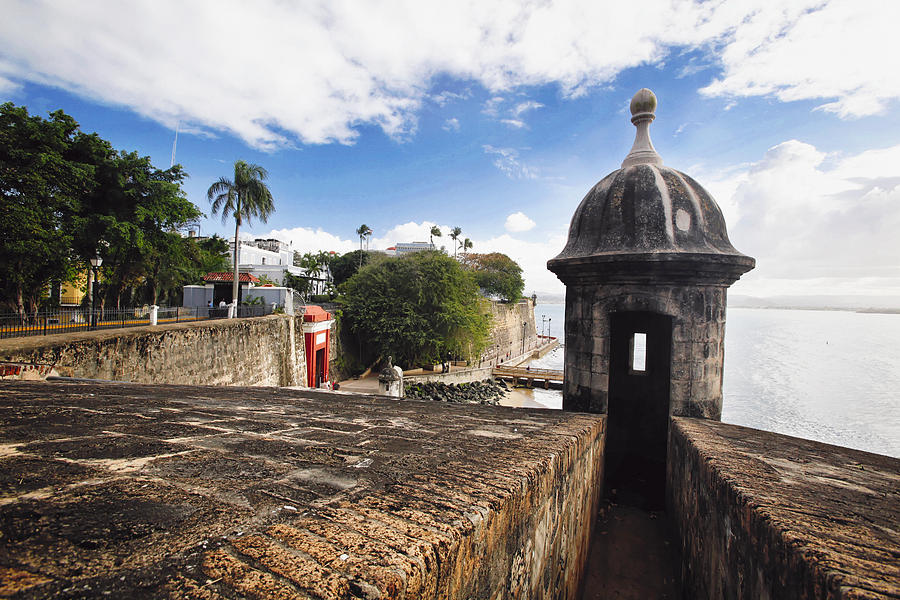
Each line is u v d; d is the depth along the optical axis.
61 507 1.19
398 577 0.91
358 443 2.32
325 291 52.94
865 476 2.63
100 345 9.89
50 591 0.77
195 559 0.95
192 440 2.11
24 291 17.81
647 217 5.59
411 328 30.89
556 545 2.57
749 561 1.96
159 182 21.11
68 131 18.80
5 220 14.55
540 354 64.69
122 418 2.61
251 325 17.12
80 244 18.33
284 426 2.71
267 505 1.32
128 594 0.78
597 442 4.60
